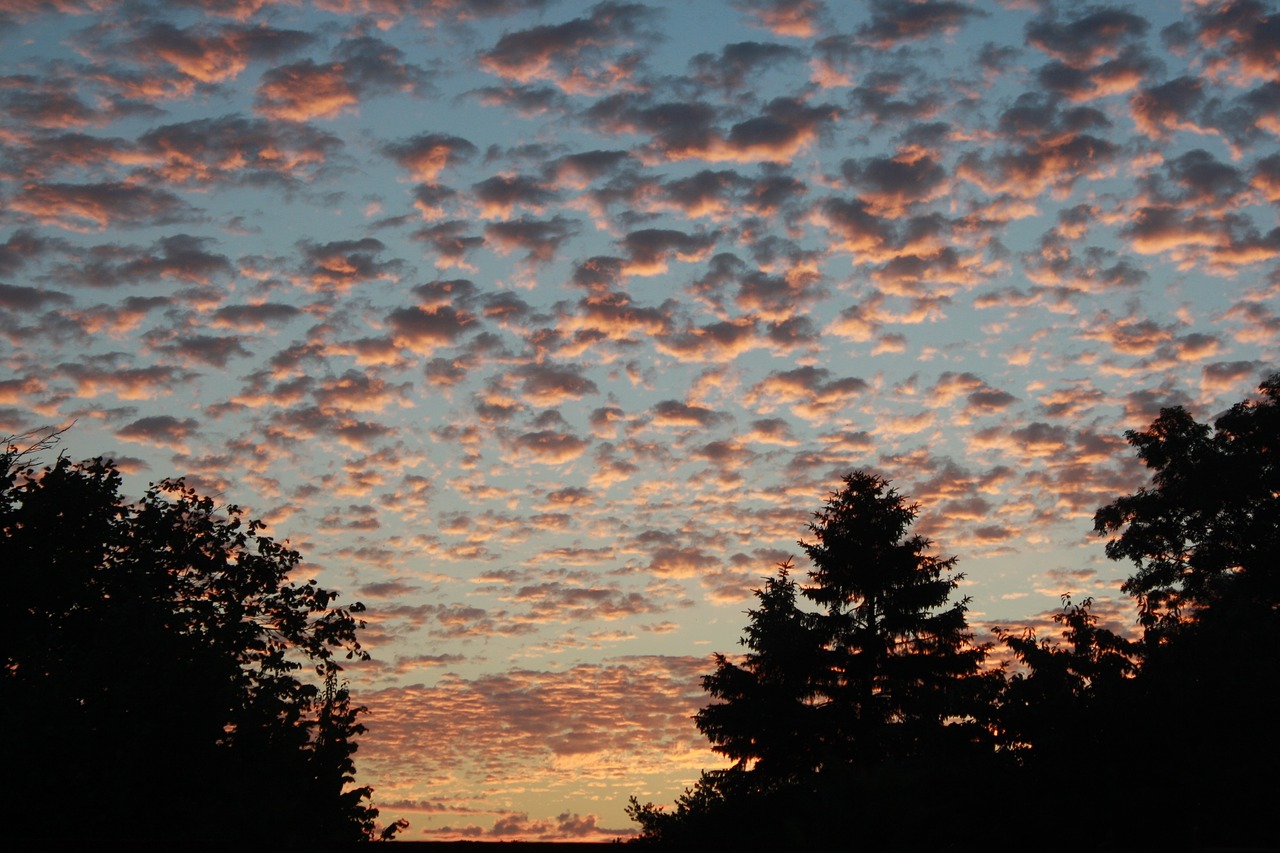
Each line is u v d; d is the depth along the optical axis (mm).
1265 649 22828
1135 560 42469
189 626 27203
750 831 38094
